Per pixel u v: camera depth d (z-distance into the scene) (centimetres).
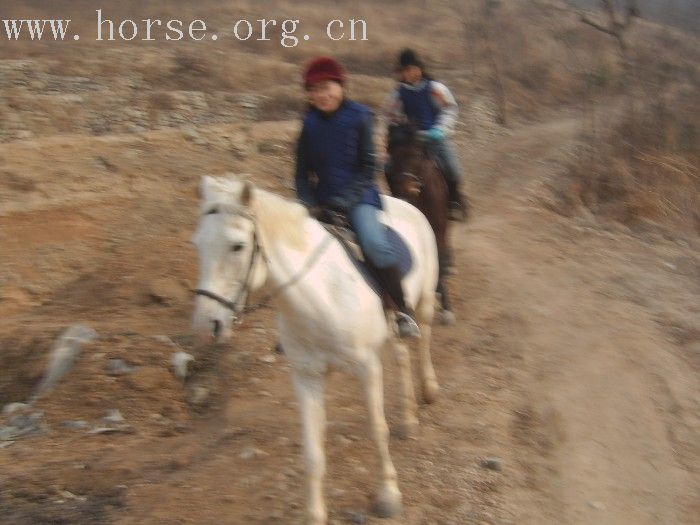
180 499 536
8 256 1020
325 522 479
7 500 544
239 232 414
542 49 3362
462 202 848
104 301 898
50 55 2806
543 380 711
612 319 852
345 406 661
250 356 761
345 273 472
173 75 2648
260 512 518
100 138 1480
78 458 607
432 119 801
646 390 697
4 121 2078
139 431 662
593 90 2270
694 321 856
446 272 814
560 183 1541
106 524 513
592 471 578
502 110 2634
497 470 564
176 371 729
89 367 730
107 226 1134
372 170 505
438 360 750
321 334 459
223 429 644
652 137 1535
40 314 882
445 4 4047
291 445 604
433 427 623
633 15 1916
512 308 884
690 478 576
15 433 663
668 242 1179
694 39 3666
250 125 1917
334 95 489
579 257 1082
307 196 511
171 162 1457
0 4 3681
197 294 409
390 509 508
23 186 1209
